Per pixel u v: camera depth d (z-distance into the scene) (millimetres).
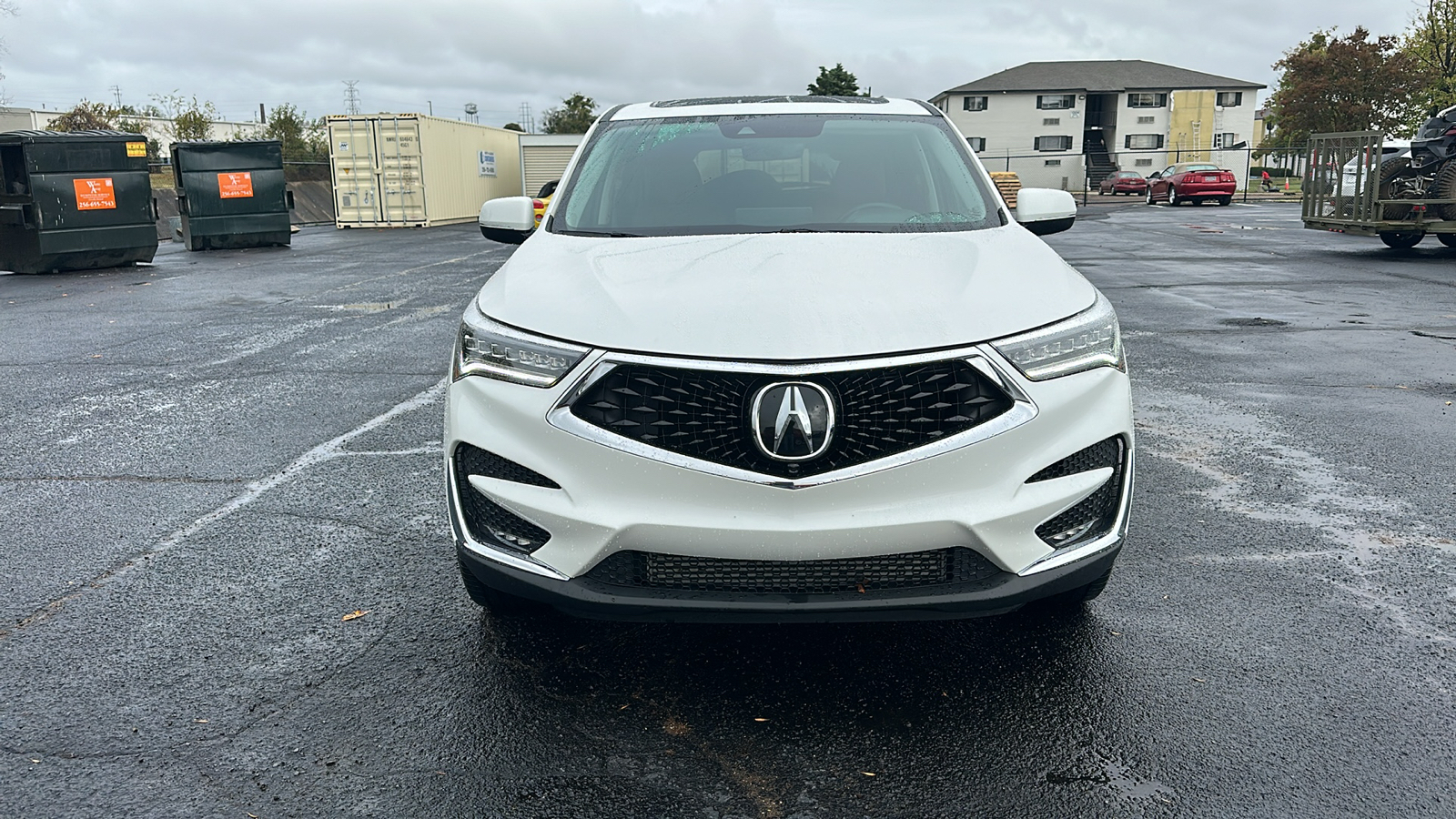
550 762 2535
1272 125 69000
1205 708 2754
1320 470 4918
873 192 3824
